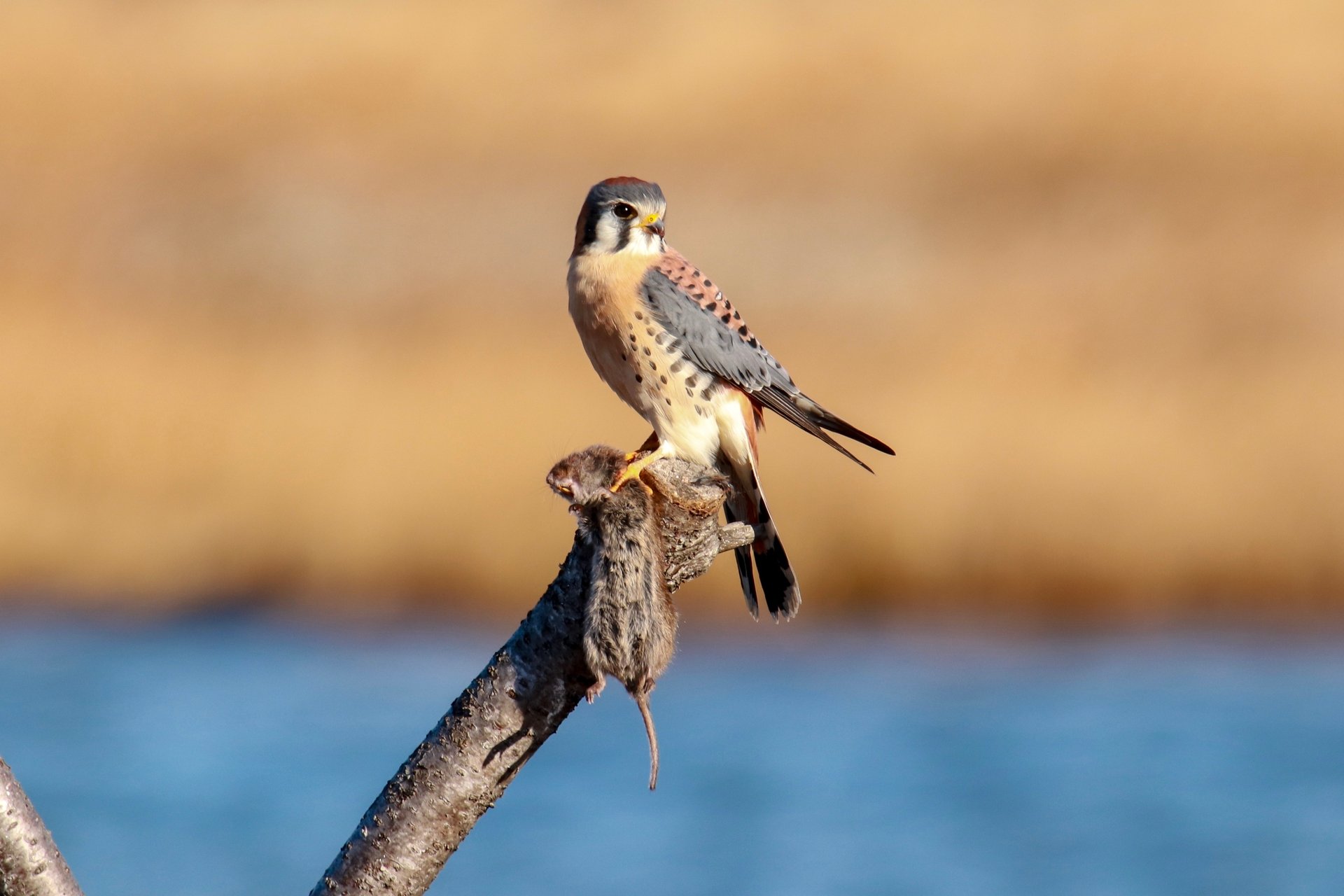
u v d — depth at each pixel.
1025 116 36.38
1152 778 11.91
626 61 41.47
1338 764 12.04
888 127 36.44
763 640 16.20
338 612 16.81
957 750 12.73
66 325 21.73
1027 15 44.06
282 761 12.31
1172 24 41.69
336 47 41.22
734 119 37.59
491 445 17.47
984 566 16.58
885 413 17.88
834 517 16.69
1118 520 16.58
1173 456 17.09
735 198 32.75
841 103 37.84
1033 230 30.84
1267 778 11.76
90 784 11.84
